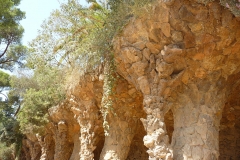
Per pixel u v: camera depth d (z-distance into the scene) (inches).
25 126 585.3
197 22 275.7
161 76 299.4
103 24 357.1
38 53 427.8
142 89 309.3
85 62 393.1
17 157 896.3
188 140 297.1
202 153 288.4
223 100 317.7
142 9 278.5
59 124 581.0
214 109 306.2
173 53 287.1
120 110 408.5
